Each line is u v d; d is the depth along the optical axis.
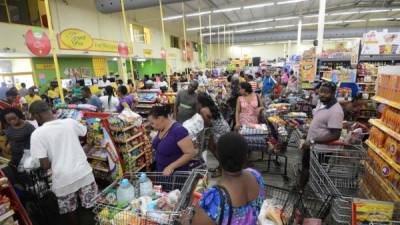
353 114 5.45
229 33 26.23
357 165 2.56
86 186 2.55
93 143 3.38
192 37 27.34
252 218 1.18
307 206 2.14
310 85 8.16
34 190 2.90
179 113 4.79
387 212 1.72
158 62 20.92
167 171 2.16
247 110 4.15
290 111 5.41
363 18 21.84
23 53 9.42
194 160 2.50
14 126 2.84
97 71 14.06
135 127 3.58
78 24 11.86
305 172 2.71
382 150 2.30
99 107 5.00
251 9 17.33
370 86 6.34
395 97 2.21
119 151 3.38
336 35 23.91
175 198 1.73
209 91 7.74
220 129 3.73
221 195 1.11
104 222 1.66
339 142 2.75
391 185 2.11
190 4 15.07
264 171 3.99
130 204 1.73
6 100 5.93
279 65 20.86
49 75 11.38
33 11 9.79
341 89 5.55
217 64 26.80
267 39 26.45
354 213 1.74
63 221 2.87
